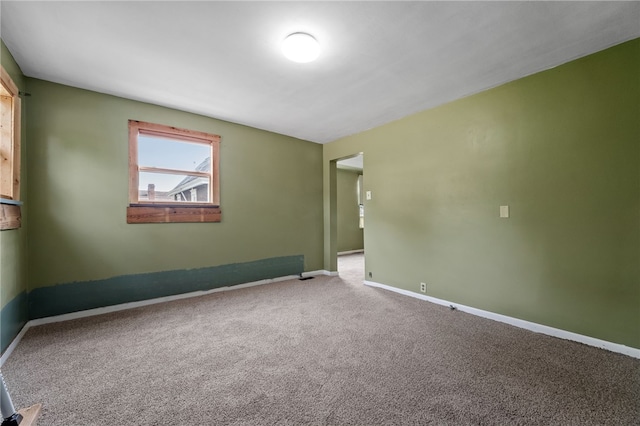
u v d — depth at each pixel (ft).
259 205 13.93
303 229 15.74
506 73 8.44
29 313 8.49
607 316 7.11
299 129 14.02
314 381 5.69
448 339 7.65
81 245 9.36
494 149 9.30
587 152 7.45
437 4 5.65
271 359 6.57
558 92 7.96
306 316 9.41
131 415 4.73
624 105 6.89
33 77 8.61
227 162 12.83
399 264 12.37
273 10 5.81
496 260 9.22
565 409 4.86
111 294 9.87
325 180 16.63
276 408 4.90
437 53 7.39
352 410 4.83
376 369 6.14
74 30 6.44
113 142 9.96
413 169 11.84
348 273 16.81
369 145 13.89
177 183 11.71
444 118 10.75
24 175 8.31
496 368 6.17
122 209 10.11
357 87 9.37
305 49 6.86
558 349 7.07
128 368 6.18
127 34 6.61
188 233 11.67
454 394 5.27
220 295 11.92
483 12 5.89
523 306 8.57
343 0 5.52
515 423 4.54
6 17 5.95
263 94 9.93
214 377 5.84
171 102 10.64
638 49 6.72
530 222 8.48
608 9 5.77
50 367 6.21
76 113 9.32
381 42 6.91
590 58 7.42
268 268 14.19
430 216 11.19
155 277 10.80
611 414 4.74
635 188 6.75
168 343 7.41
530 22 6.20
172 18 6.04
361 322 8.87
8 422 3.22
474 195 9.82
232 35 6.64
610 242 7.08
